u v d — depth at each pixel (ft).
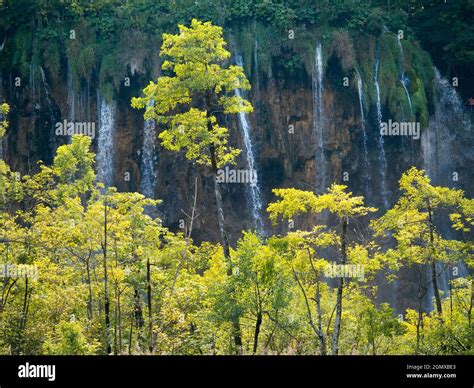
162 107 137.59
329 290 148.56
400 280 212.23
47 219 128.36
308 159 234.58
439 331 118.11
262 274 117.19
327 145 234.99
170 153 227.61
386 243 216.33
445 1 252.42
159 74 227.20
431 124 244.22
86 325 116.78
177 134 136.05
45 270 119.75
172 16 233.14
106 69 225.76
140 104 138.10
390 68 236.02
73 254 124.47
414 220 128.57
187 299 122.83
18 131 226.79
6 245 125.70
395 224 128.77
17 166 226.58
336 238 121.49
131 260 126.11
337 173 235.20
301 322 120.47
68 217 129.39
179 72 135.74
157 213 225.97
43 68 228.22
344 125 235.61
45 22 231.50
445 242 127.13
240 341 120.98
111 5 236.02
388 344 128.36
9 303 121.80
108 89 225.56
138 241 129.90
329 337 127.44
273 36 233.55
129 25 231.09
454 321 121.08
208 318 118.52
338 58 235.81
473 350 111.96
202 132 133.69
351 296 127.75
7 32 230.68
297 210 121.90
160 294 124.26
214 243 226.38
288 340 125.80
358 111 236.22
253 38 231.71
